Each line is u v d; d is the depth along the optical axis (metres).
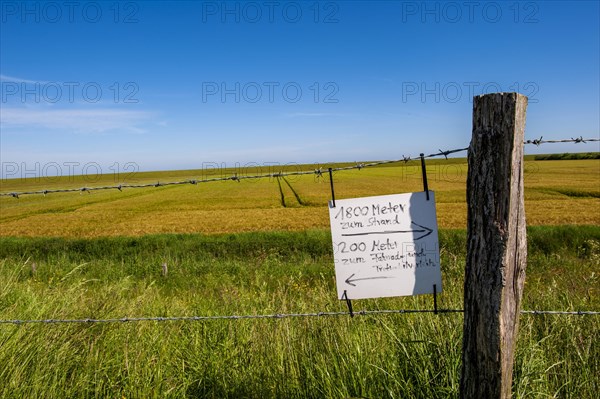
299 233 19.61
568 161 94.62
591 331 2.96
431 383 2.50
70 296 4.16
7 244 19.44
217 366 2.87
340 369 2.62
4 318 3.31
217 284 9.84
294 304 4.05
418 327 2.87
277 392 2.60
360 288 2.21
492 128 1.74
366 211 2.20
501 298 1.79
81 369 2.76
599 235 16.08
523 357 2.47
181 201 48.12
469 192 1.84
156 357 2.98
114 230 28.98
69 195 64.25
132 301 4.45
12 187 77.81
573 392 2.43
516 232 1.78
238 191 57.31
